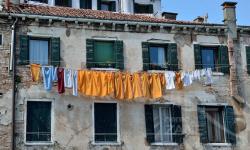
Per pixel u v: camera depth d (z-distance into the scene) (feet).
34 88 73.87
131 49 79.92
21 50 74.59
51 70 73.56
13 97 72.43
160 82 78.18
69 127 74.13
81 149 73.92
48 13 77.46
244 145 81.41
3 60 73.51
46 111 74.13
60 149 73.05
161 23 81.25
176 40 82.53
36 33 75.87
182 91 80.38
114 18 79.41
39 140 72.90
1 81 72.74
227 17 85.61
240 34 86.22
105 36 79.05
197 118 80.07
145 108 78.02
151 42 81.20
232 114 81.97
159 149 77.20
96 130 75.51
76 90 74.08
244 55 85.56
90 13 84.12
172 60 81.51
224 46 84.58
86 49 77.71
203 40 83.87
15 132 71.61
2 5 78.89
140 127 77.15
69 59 76.59
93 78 75.36
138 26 80.64
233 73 83.51
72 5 111.96
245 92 83.82
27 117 73.05
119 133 76.07
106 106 76.79
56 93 74.64
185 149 78.33
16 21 74.79
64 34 77.25
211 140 80.89
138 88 76.95
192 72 79.61
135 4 118.83
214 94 81.87
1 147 70.59
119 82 76.43
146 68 79.82
